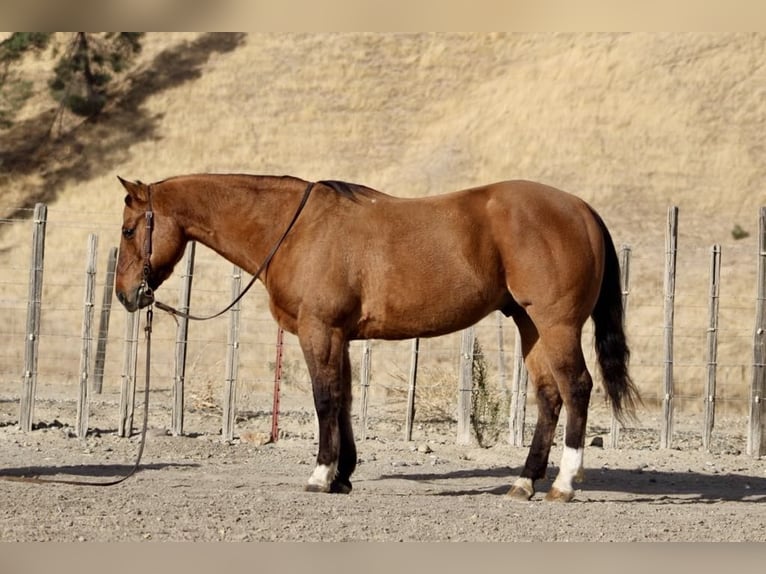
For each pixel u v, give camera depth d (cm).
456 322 942
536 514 878
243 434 1339
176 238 976
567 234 922
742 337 2312
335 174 3953
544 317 920
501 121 4072
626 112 3972
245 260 971
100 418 1477
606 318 966
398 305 930
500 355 1625
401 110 4378
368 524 812
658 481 1137
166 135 4244
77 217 3631
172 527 784
